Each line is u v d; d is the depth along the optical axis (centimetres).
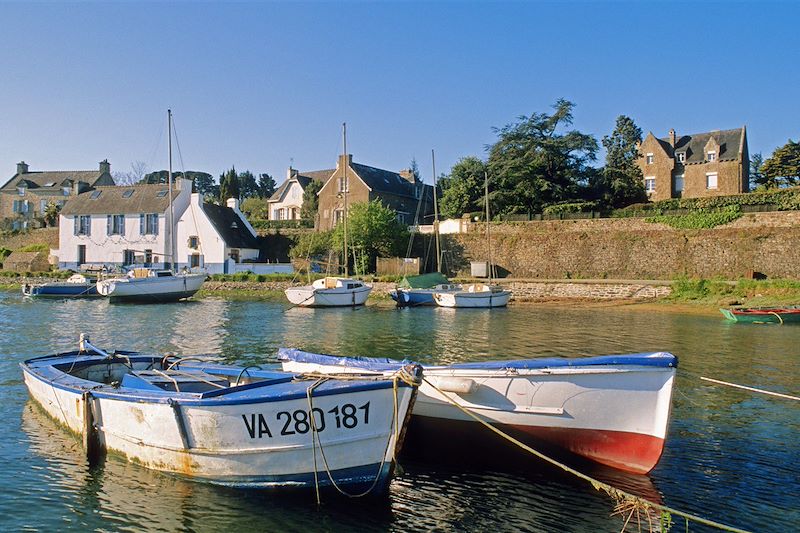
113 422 887
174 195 5400
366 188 5706
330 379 811
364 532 708
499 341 2120
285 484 784
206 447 796
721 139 5969
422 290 3597
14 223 7531
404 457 970
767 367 1627
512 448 906
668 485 826
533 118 5388
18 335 2241
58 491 802
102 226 5619
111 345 2012
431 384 889
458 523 732
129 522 724
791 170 5334
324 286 3619
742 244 3947
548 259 4541
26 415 1127
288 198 6806
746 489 811
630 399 834
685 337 2239
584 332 2388
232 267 5038
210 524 722
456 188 5522
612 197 5331
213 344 2039
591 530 712
